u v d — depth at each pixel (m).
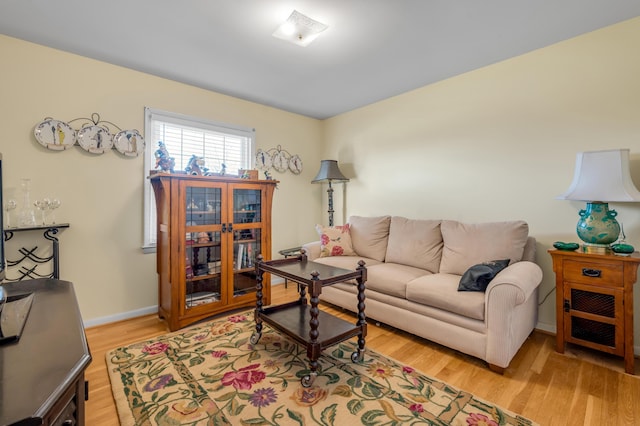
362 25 2.08
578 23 2.09
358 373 1.84
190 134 3.15
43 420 0.55
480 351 1.88
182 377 1.78
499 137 2.68
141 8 1.88
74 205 2.48
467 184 2.90
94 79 2.56
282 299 3.31
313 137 4.34
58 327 0.90
